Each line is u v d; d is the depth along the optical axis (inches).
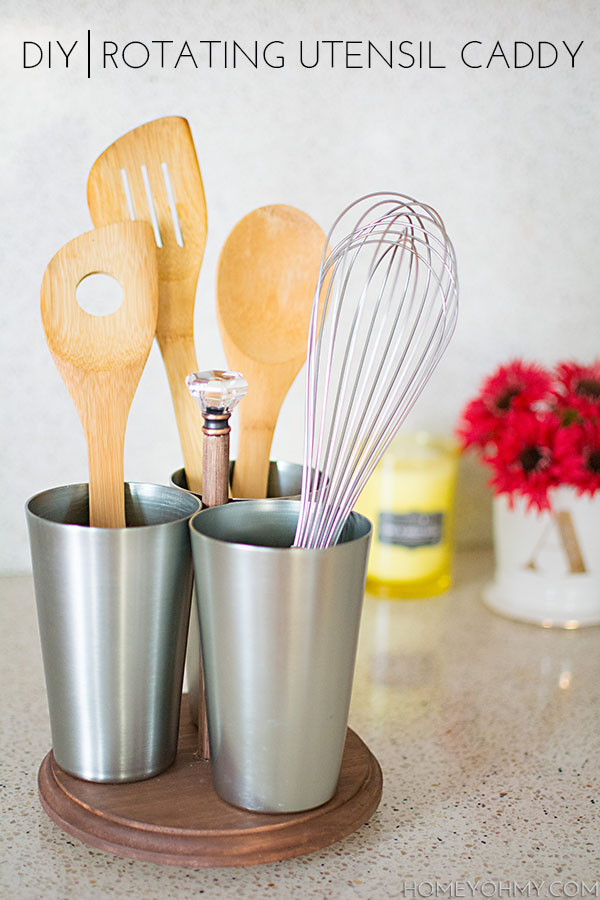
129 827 17.9
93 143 31.0
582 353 38.4
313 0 32.2
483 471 38.6
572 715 25.6
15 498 33.1
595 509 31.4
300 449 35.4
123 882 17.9
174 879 18.1
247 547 16.3
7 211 30.7
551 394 32.8
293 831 18.0
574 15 35.2
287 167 33.0
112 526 19.3
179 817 18.0
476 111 34.8
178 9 31.0
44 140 30.5
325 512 17.4
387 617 32.5
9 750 22.9
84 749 18.8
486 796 21.3
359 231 17.0
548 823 20.3
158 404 33.6
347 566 16.8
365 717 25.1
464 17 33.9
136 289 19.0
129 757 18.9
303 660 17.0
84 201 31.3
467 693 26.8
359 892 17.8
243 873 18.3
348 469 17.2
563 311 37.7
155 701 18.8
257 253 21.1
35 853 18.8
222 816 18.1
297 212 21.3
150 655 18.3
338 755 18.3
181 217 20.6
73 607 17.8
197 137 31.9
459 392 37.0
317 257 21.3
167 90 31.3
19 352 31.9
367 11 32.8
